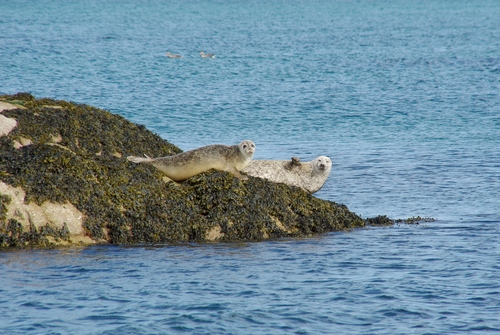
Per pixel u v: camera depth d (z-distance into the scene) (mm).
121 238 53594
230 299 42031
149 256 50156
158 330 37531
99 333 36906
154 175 57594
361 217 64812
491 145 102188
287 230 57875
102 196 54375
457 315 40156
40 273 45688
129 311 39875
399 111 137375
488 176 82438
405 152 97688
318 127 119500
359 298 42688
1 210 51156
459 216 65125
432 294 43406
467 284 45281
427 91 168000
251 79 190000
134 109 133625
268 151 97812
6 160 54781
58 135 62875
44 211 52312
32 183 53000
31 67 199875
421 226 61406
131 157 60719
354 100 151875
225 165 58562
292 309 40656
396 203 71062
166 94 155625
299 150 99062
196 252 51594
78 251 50719
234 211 56406
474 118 129125
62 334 36688
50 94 150875
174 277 45719
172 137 106938
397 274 47250
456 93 163875
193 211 56031
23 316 38812
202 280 45250
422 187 77750
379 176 83438
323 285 44812
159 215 55031
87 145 63094
